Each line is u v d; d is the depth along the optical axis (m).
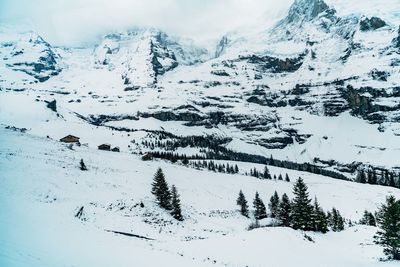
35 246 34.75
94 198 84.12
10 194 67.88
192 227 91.69
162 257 43.06
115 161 140.88
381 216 71.00
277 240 63.16
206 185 146.88
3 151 104.81
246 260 53.34
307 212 89.25
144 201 93.44
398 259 63.53
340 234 87.12
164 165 167.25
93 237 46.72
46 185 81.25
